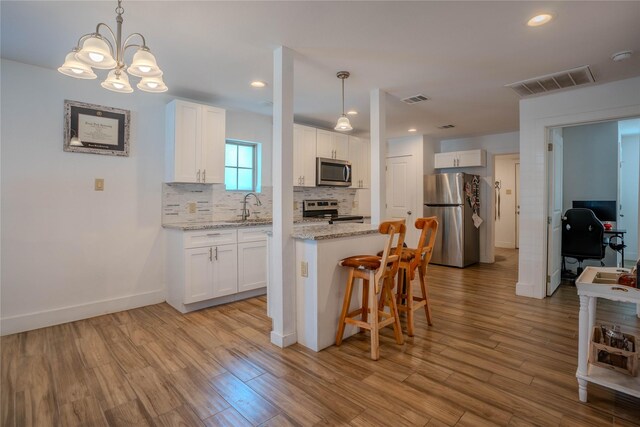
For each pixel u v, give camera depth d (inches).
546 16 83.2
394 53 104.5
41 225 116.0
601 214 190.7
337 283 104.1
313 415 68.6
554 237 156.3
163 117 143.8
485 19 84.8
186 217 150.9
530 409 69.8
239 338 106.9
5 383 80.0
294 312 103.7
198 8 79.5
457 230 216.5
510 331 110.7
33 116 114.0
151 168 140.9
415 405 71.6
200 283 132.7
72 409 70.4
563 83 129.8
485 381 80.6
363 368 87.3
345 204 225.9
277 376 83.6
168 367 88.0
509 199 306.3
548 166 148.3
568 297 149.3
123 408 70.9
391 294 102.2
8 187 109.9
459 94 142.7
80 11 80.7
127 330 113.1
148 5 78.1
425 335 108.2
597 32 91.2
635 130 224.2
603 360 73.9
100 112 127.7
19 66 111.3
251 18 84.4
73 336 107.8
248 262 147.7
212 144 147.3
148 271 140.9
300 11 81.1
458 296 151.2
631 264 224.2
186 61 110.5
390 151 251.9
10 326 109.6
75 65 61.2
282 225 100.7
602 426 64.5
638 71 118.4
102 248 129.0
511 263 230.5
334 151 199.9
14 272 110.9
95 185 127.2
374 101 137.7
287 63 101.2
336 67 115.0
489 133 228.8
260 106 161.5
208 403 72.6
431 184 228.7
